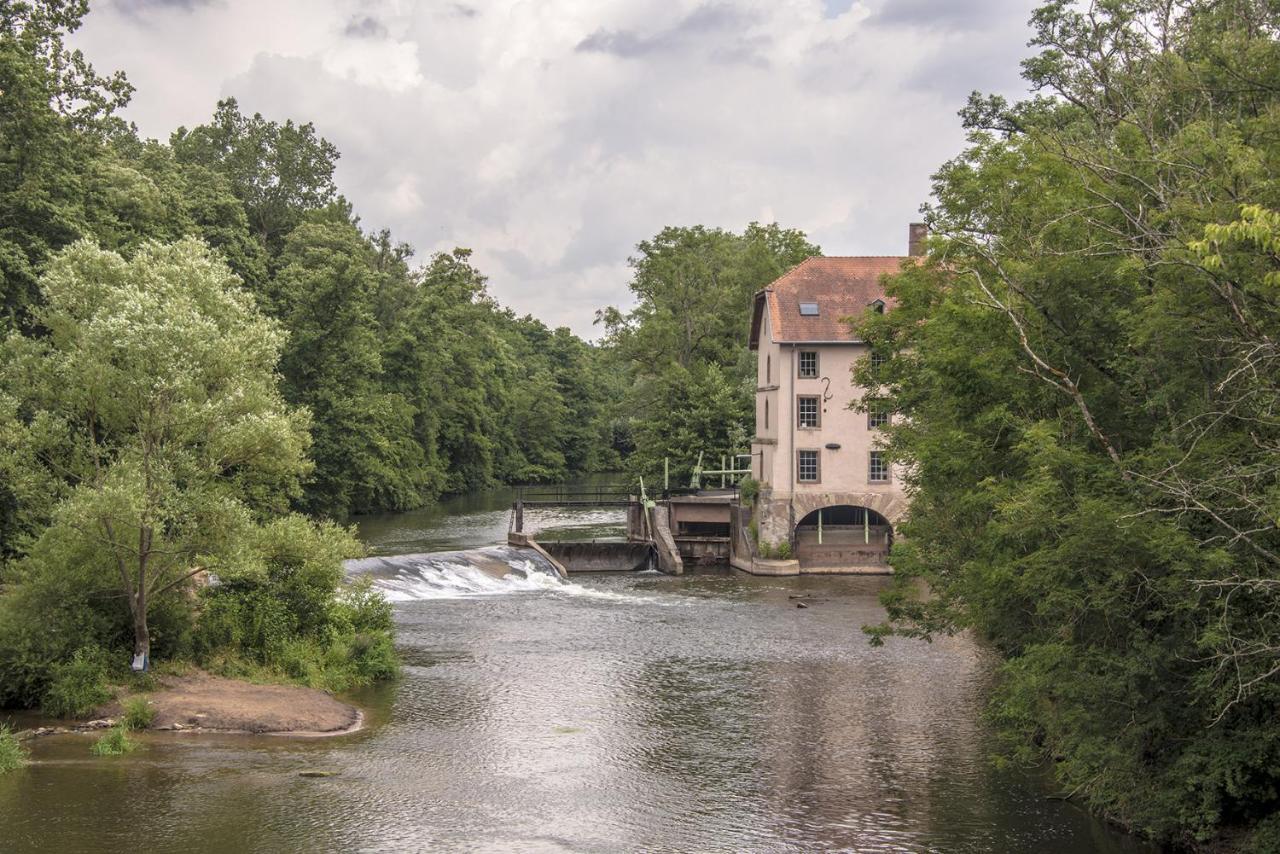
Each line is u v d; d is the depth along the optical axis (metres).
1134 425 18.42
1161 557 15.05
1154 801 17.00
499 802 19.84
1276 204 14.93
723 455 61.94
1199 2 23.34
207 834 17.62
